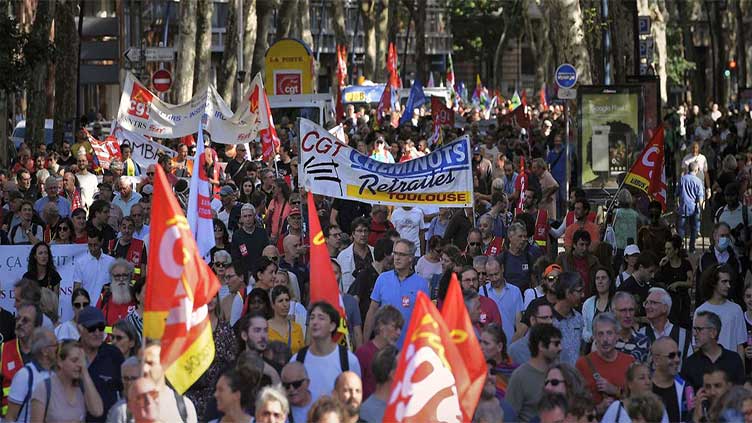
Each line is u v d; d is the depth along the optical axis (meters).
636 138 57.28
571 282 27.97
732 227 42.78
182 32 98.75
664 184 45.88
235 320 29.64
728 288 28.89
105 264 34.41
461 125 108.38
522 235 34.69
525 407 23.25
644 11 114.12
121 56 107.88
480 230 37.62
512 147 74.19
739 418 19.83
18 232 39.94
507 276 34.81
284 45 99.50
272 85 99.69
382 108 103.62
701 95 166.50
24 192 49.69
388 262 31.78
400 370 19.44
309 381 22.61
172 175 49.94
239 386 20.55
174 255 20.92
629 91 57.19
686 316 35.16
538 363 23.27
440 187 36.62
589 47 74.94
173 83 100.62
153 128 60.00
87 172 50.84
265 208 45.84
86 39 92.75
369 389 24.38
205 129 59.41
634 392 21.84
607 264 34.75
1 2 67.00
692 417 23.17
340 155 36.88
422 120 96.12
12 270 35.72
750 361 29.08
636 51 73.12
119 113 59.94
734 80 173.25
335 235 36.22
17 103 112.12
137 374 21.28
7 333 27.94
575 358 28.25
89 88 145.25
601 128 57.44
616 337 24.12
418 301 19.48
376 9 155.75
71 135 85.06
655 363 23.56
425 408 19.33
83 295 28.22
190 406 21.25
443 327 19.56
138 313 28.25
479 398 20.58
